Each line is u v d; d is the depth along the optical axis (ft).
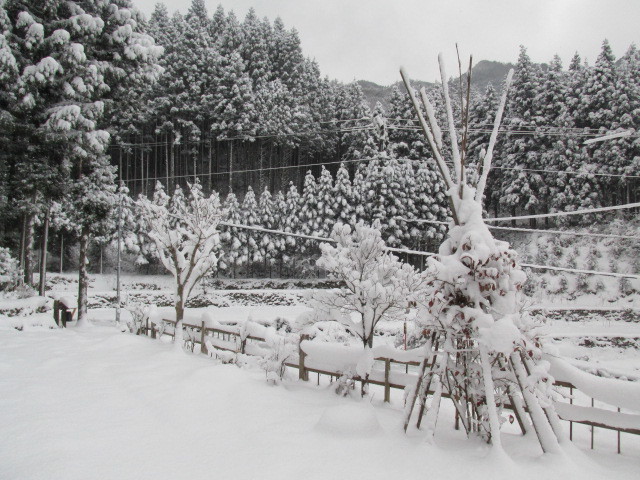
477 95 166.09
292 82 194.08
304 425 17.21
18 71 66.69
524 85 153.07
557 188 137.18
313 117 181.68
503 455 13.42
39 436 16.29
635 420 14.26
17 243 102.73
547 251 125.49
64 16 74.49
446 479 12.63
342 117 187.42
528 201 140.97
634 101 135.13
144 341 37.86
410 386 17.54
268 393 21.16
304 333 24.90
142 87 83.30
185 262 36.09
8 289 77.71
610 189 145.28
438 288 16.06
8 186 79.41
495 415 14.11
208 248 36.22
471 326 15.23
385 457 14.19
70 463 14.01
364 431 16.05
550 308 98.43
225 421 17.76
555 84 149.79
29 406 20.02
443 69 18.43
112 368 27.53
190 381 22.39
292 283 130.21
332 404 20.13
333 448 14.87
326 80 206.28
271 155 172.86
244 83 156.15
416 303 17.62
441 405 21.07
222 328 31.94
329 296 23.79
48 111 70.28
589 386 15.34
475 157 153.69
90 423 17.76
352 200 132.05
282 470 13.35
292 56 203.72
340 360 22.71
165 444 15.57
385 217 125.08
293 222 134.00
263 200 134.72
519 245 133.49
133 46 75.36
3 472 13.44
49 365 28.71
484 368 14.75
